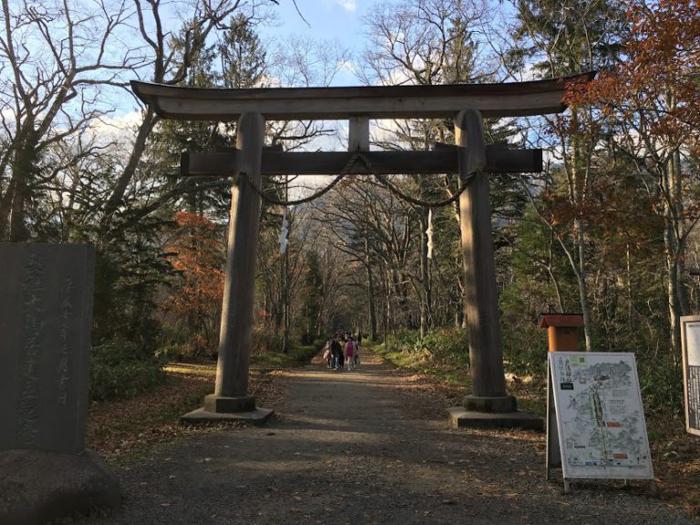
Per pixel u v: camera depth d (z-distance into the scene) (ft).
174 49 74.43
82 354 17.39
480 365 33.60
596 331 59.77
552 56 50.78
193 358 85.97
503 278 114.42
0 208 52.37
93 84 68.90
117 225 59.31
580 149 49.47
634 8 28.66
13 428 16.88
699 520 16.24
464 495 18.61
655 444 26.35
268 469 21.79
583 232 49.65
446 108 36.01
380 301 199.82
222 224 99.86
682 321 22.97
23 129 59.62
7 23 64.44
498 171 35.83
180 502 17.65
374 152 36.45
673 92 29.60
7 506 14.84
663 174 38.86
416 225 119.75
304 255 163.22
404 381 66.13
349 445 26.48
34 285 17.39
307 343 178.29
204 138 92.48
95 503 16.05
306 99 36.47
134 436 28.78
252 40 90.74
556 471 21.70
